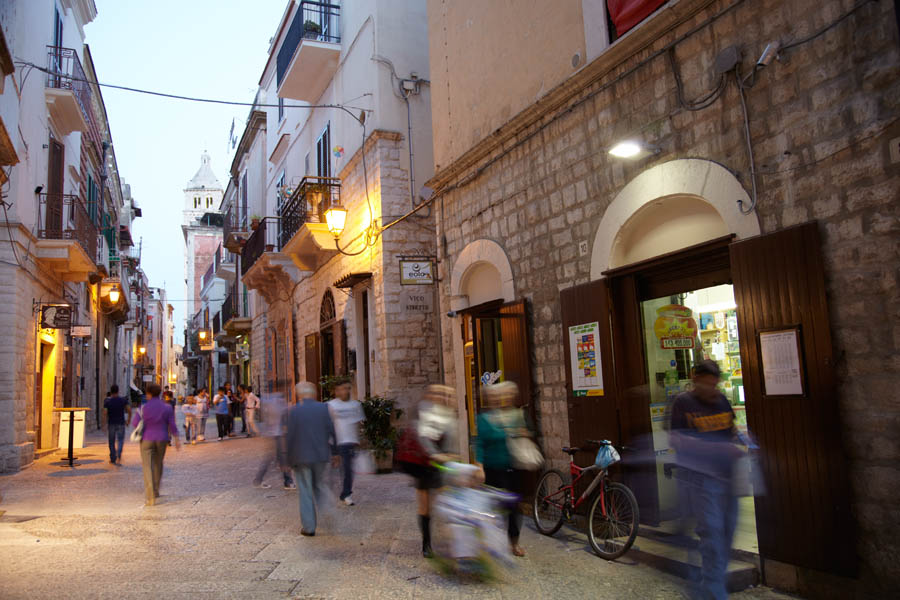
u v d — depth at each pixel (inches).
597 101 271.1
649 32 238.8
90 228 676.1
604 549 225.5
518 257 324.8
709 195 215.2
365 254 530.3
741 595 183.0
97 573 211.2
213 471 484.1
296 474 268.8
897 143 161.8
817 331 176.9
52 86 596.7
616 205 258.2
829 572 170.9
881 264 164.9
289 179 782.5
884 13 164.6
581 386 274.4
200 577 207.0
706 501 169.2
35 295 555.8
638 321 254.2
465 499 218.5
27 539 262.1
